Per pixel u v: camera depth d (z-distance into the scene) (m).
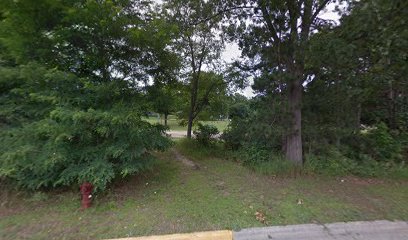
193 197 4.53
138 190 4.81
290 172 6.18
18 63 4.45
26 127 4.13
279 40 6.58
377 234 3.39
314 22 6.16
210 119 12.35
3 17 4.55
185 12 8.02
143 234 3.22
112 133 4.33
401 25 4.32
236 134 8.77
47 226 3.38
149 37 4.94
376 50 4.92
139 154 4.52
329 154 6.89
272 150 7.42
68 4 4.36
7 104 4.46
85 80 4.41
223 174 6.18
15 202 4.10
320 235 3.35
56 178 4.33
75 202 4.16
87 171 4.06
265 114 6.82
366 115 9.27
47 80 4.21
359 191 5.02
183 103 11.72
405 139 8.19
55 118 4.07
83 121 4.09
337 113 7.38
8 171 3.80
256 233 3.34
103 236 3.16
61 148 4.11
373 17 4.36
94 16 4.36
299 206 4.18
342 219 3.75
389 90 8.31
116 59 5.11
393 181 5.81
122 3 5.10
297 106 6.52
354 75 6.17
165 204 4.19
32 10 4.31
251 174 6.22
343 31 5.15
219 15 7.70
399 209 4.13
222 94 11.59
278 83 6.71
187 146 9.76
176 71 7.04
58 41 4.55
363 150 7.44
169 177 5.74
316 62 5.47
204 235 3.23
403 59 5.33
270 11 6.29
